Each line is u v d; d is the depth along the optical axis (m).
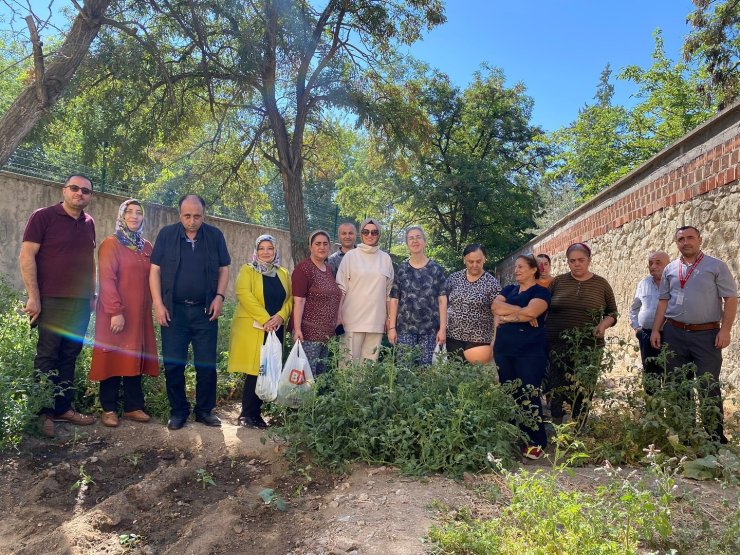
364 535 3.15
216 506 3.71
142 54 12.64
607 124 24.67
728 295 5.07
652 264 6.14
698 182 7.22
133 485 3.98
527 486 3.24
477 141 33.38
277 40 13.88
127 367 5.05
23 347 5.23
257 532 3.41
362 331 5.61
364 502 3.62
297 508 3.72
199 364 5.30
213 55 13.55
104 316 5.02
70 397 5.04
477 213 30.77
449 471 4.10
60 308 4.85
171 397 5.18
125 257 5.12
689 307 5.16
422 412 4.27
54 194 10.05
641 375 5.20
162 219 13.20
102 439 4.86
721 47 13.48
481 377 4.60
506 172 33.22
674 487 3.33
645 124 24.25
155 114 14.21
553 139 26.67
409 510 3.45
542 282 6.20
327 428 4.38
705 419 4.81
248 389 5.41
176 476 4.15
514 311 4.88
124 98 13.59
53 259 4.81
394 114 16.09
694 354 5.19
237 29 13.34
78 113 13.44
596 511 3.05
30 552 3.24
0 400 4.42
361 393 4.58
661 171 8.46
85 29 8.60
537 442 4.86
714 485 4.12
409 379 4.73
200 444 4.82
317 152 18.84
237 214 18.73
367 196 30.89
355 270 5.62
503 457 4.12
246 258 15.91
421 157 17.17
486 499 3.67
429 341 5.69
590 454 4.71
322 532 3.28
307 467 4.18
